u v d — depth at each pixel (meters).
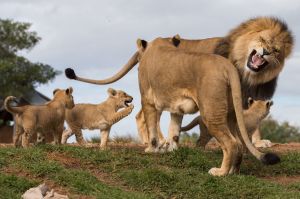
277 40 13.74
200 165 13.63
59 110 15.45
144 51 15.41
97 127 16.03
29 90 45.12
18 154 13.05
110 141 19.22
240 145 12.88
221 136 12.69
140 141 19.05
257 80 13.99
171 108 13.74
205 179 12.34
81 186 11.76
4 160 12.61
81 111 16.05
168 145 14.69
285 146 17.53
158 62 13.78
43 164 12.41
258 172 14.02
